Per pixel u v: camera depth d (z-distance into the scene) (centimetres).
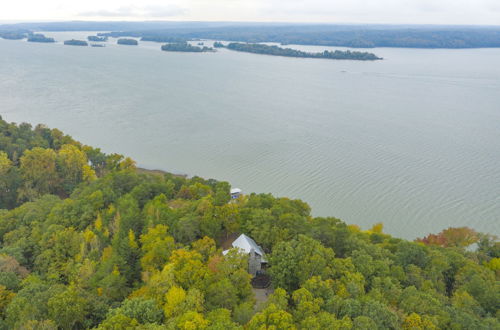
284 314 4200
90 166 12512
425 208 11431
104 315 5016
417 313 4697
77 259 6744
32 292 5300
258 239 6512
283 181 12888
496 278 6319
